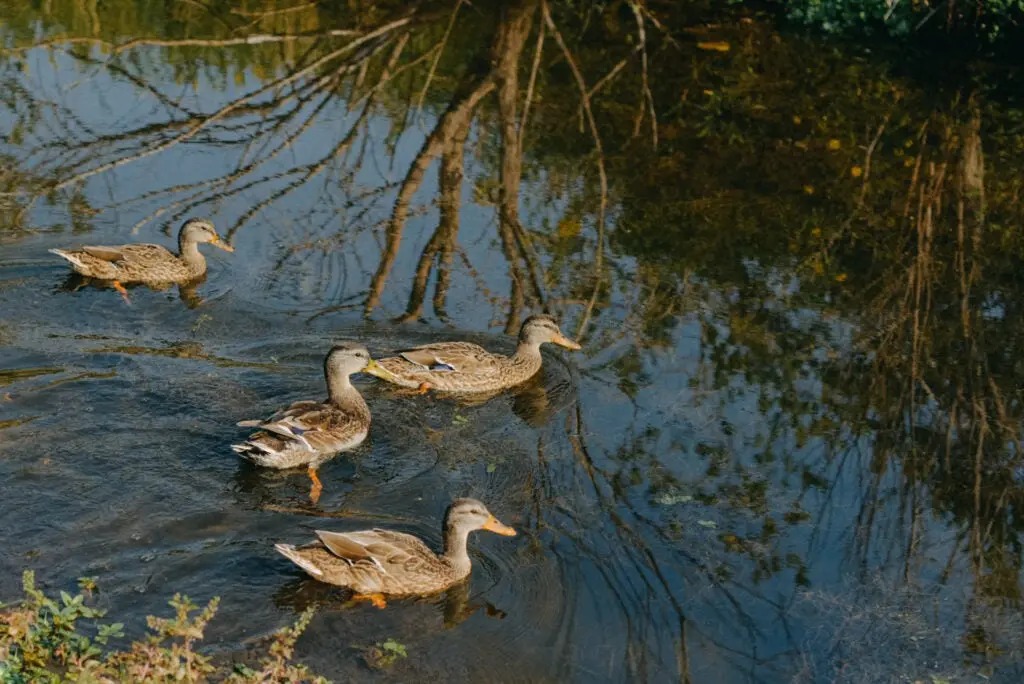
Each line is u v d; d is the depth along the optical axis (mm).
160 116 19375
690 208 17391
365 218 16547
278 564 9570
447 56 22328
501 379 12789
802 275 15648
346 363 11523
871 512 10898
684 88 21688
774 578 9906
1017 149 19922
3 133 18297
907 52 23516
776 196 17922
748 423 12250
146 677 7727
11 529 9648
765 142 19828
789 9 24969
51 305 13734
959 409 12680
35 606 8258
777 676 8781
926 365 13539
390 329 13680
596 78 22000
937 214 17578
